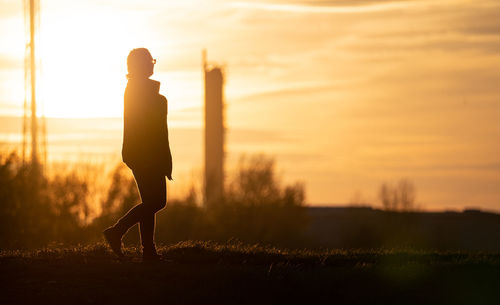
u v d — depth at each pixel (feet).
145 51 56.18
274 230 372.79
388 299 51.85
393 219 369.30
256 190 374.63
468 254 72.90
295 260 63.93
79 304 47.73
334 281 54.29
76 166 277.44
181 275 53.31
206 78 482.28
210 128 481.87
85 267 54.70
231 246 67.46
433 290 54.13
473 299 52.60
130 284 51.01
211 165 474.49
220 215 363.76
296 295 51.16
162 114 55.77
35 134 248.52
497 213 369.50
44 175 252.83
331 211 436.76
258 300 49.90
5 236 232.12
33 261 56.90
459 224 364.38
